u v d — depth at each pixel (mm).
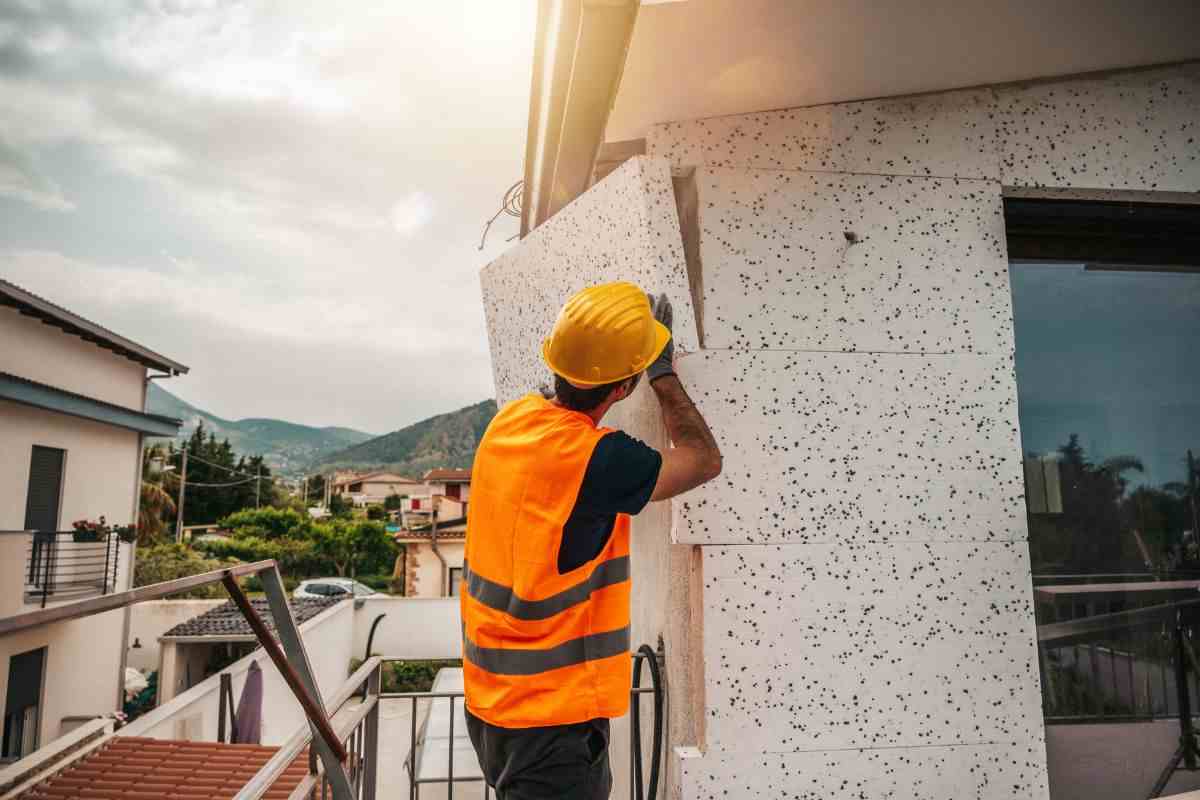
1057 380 2674
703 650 2189
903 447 2336
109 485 15352
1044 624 2539
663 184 2107
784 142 2441
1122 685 2543
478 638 1530
